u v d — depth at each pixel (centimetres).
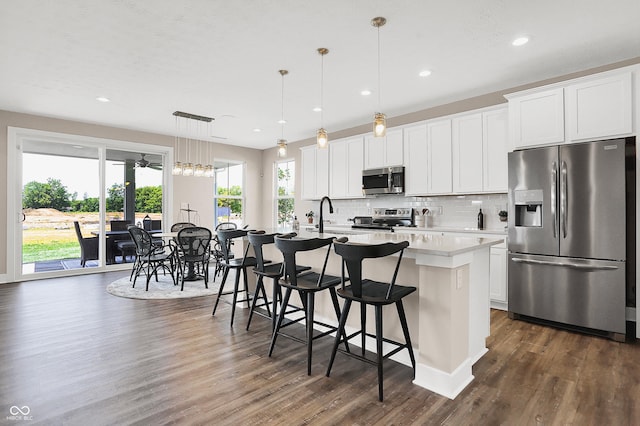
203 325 327
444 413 187
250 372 232
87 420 179
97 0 238
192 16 260
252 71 362
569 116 324
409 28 277
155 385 215
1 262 500
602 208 299
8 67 349
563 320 318
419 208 512
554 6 247
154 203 650
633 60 333
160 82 392
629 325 302
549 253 326
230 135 663
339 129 616
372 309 268
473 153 423
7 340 287
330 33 285
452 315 207
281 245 245
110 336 297
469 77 379
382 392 200
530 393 207
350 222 601
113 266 601
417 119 507
